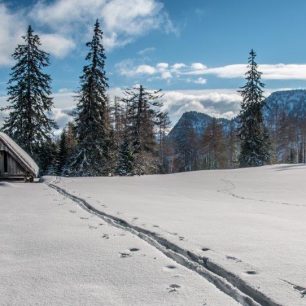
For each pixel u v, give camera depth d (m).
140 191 19.67
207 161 86.19
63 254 6.35
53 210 10.96
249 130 54.53
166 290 4.82
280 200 18.03
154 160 52.03
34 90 39.94
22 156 23.50
